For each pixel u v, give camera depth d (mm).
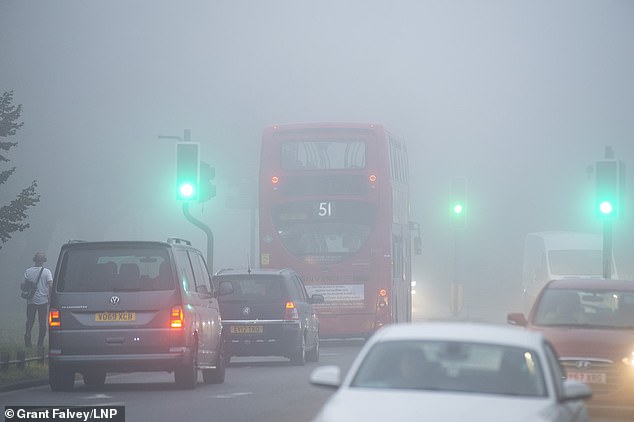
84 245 58250
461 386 25484
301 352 81438
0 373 61875
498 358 26609
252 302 81062
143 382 65625
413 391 24906
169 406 50312
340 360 88375
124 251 58156
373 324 102688
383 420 22594
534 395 25500
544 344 28094
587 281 53812
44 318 82125
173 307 57469
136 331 57094
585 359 47531
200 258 65500
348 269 102688
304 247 102938
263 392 58469
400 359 26469
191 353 58438
